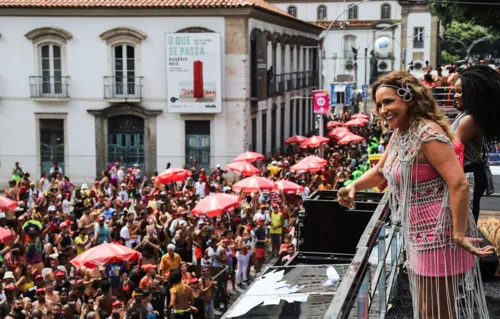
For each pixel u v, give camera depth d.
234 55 32.06
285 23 41.53
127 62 32.75
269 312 3.70
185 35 31.64
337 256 5.37
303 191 20.20
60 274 14.12
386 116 2.97
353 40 76.31
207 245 16.77
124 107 32.75
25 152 33.69
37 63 33.16
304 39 48.28
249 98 32.94
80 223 18.27
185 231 16.66
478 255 2.84
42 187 26.22
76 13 32.50
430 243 2.95
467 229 3.11
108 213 19.12
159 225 18.14
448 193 2.94
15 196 23.08
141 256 15.68
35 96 33.22
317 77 54.00
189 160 32.81
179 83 31.98
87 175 33.50
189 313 13.46
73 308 13.36
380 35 75.38
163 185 23.92
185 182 24.75
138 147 33.19
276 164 27.08
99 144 33.28
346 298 2.18
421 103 2.92
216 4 31.48
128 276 14.76
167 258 14.99
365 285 2.61
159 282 13.93
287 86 42.12
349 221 5.35
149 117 32.81
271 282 4.20
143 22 32.34
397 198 3.07
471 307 3.07
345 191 3.51
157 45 32.38
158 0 32.47
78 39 32.84
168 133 32.84
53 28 32.78
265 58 34.03
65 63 33.03
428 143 2.87
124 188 24.50
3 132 33.69
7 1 32.97
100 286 12.83
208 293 14.09
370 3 76.25
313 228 5.42
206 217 18.86
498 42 93.75
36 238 15.65
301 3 77.31
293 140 33.91
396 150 3.04
